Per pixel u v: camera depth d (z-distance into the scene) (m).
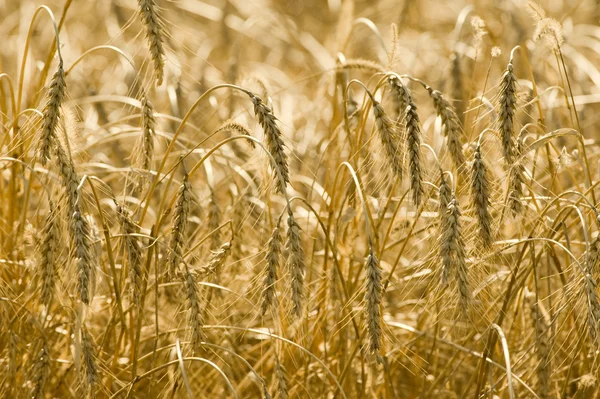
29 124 3.54
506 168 3.77
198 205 4.38
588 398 4.15
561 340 4.27
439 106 3.51
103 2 9.15
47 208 4.10
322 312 4.07
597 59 8.14
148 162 3.57
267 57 8.96
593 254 3.33
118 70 7.50
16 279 3.99
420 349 4.43
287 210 3.17
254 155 3.83
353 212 3.92
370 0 10.15
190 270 3.43
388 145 3.42
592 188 3.57
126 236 3.41
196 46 8.78
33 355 3.80
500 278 4.20
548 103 5.41
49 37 8.55
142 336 4.31
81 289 3.06
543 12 3.75
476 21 3.94
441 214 3.22
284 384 3.36
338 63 4.64
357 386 4.27
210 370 4.33
